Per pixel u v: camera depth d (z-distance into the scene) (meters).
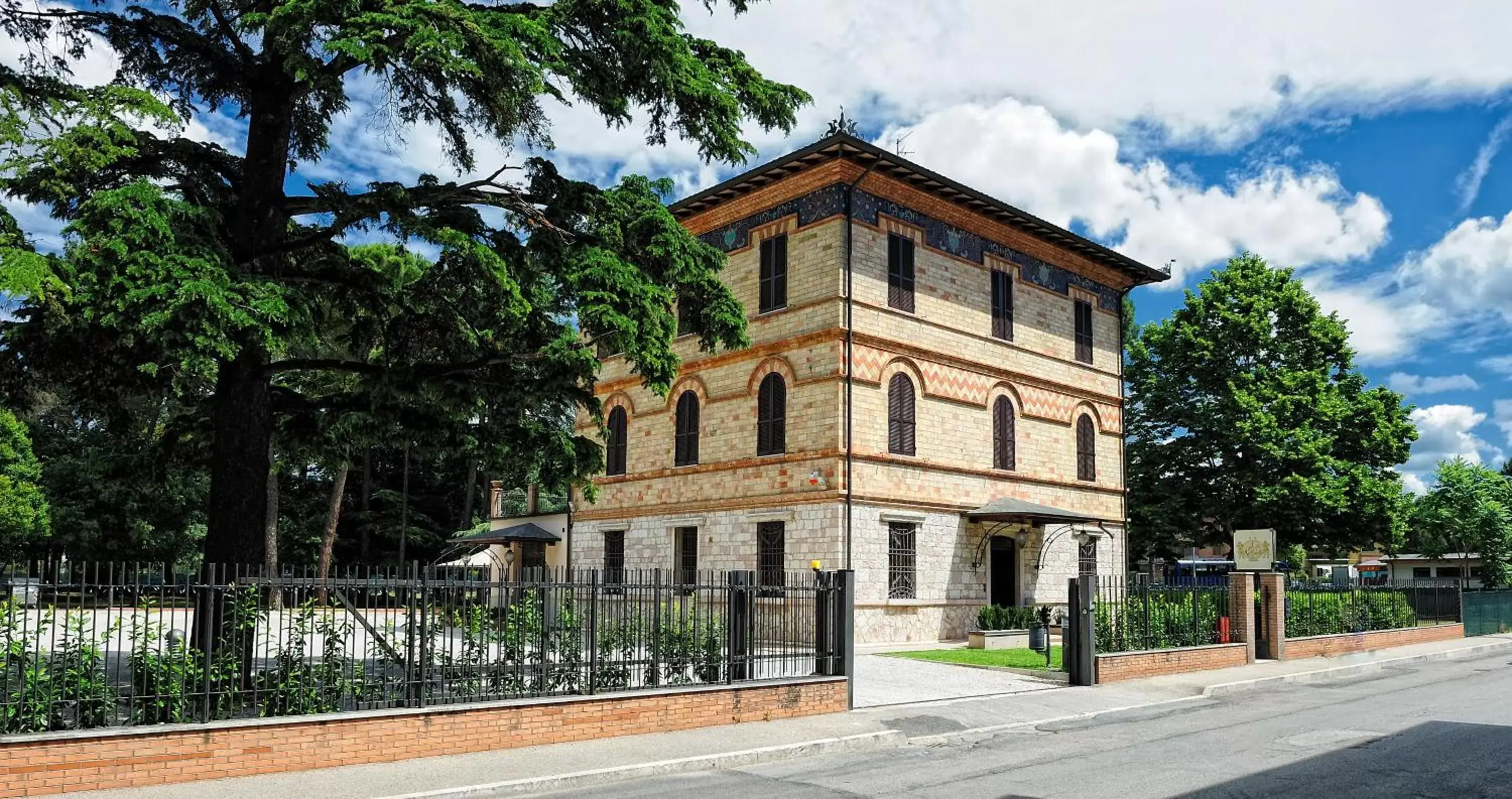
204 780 9.58
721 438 28.02
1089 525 32.41
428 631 11.52
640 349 14.05
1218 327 39.38
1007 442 29.95
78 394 14.28
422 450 16.56
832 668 14.96
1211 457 38.97
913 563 26.48
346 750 10.41
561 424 37.12
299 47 12.40
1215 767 11.39
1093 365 33.62
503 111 13.88
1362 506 36.28
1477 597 36.25
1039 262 31.95
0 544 38.34
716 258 15.88
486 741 11.34
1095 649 19.66
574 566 32.59
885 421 26.16
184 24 14.21
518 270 15.16
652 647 13.38
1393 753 12.27
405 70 13.42
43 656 9.57
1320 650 25.92
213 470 14.08
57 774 8.93
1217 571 55.84
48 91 12.22
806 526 25.41
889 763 11.74
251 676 10.57
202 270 11.20
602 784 10.37
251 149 14.55
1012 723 14.70
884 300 26.59
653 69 14.12
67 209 13.23
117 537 41.84
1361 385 39.06
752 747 11.91
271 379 15.42
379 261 17.39
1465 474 49.12
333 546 50.84
